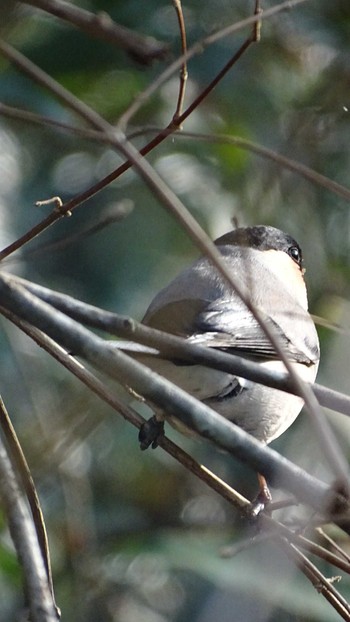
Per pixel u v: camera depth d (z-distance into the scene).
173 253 11.88
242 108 11.76
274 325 8.88
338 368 11.10
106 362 4.91
